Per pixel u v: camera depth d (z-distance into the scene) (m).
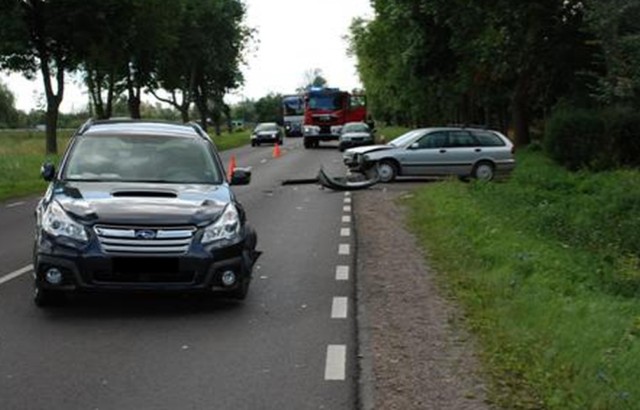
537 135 45.69
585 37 32.41
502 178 26.97
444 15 36.22
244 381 6.40
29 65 41.44
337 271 11.24
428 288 9.77
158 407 5.80
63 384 6.29
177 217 8.37
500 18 33.41
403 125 105.56
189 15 64.81
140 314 8.60
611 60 23.06
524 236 13.84
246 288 9.09
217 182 9.72
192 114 101.12
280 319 8.44
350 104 55.84
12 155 39.38
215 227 8.52
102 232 8.22
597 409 5.52
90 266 8.15
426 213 17.06
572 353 6.67
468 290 9.48
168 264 8.27
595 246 14.91
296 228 15.94
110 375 6.53
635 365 6.32
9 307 8.82
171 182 9.52
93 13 39.94
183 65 69.25
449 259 11.67
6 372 6.57
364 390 6.10
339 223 16.75
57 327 8.00
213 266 8.40
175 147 10.03
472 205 17.62
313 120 55.00
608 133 27.27
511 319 7.93
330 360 6.96
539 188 23.53
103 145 9.93
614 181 23.23
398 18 42.38
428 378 6.33
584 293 9.51
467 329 7.78
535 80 35.59
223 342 7.54
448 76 45.16
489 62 36.66
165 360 6.96
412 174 26.58
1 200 22.70
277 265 11.74
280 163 38.72
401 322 8.12
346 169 33.03
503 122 53.75
